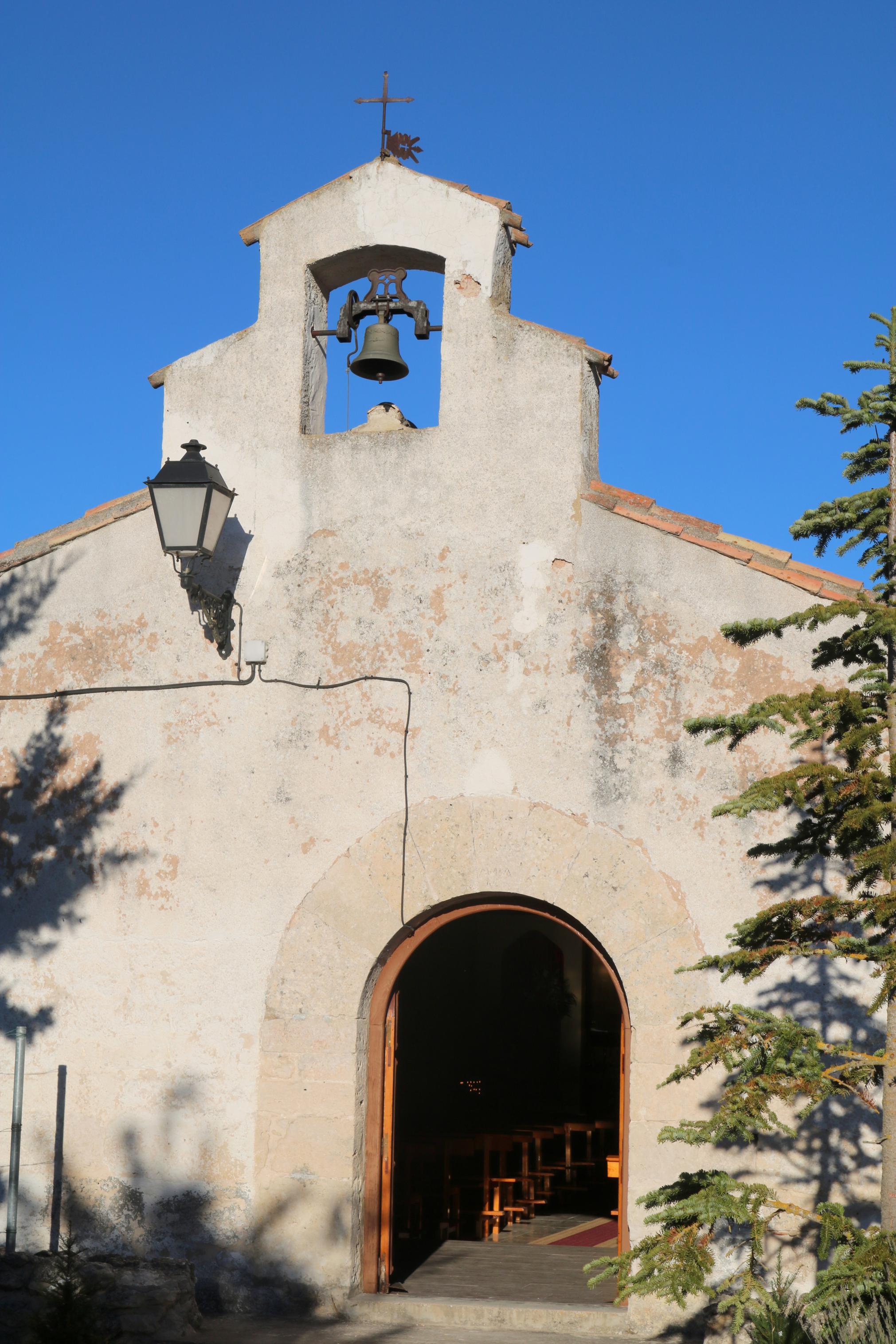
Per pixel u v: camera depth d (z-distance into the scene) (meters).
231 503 8.16
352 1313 7.37
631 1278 5.54
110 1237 7.77
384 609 8.02
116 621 8.51
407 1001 12.50
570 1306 7.27
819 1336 5.55
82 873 8.26
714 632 7.43
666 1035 7.10
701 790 7.30
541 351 8.04
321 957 7.75
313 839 7.89
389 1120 7.84
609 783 7.44
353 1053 7.63
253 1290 7.50
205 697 8.24
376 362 8.59
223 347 8.66
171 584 8.45
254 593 8.27
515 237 8.43
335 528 8.20
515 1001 14.98
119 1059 7.96
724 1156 6.92
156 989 7.98
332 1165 7.55
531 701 7.66
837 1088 5.54
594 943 7.58
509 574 7.83
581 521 7.78
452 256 8.27
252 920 7.90
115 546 8.62
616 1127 13.02
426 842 7.67
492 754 7.66
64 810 8.37
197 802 8.13
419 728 7.82
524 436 7.97
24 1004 8.20
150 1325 6.93
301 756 8.00
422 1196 10.09
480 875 7.55
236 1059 7.78
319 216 8.57
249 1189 7.62
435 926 7.96
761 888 7.12
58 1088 8.02
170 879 8.09
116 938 8.12
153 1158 7.80
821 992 6.93
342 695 7.99
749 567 7.43
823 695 5.71
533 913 7.90
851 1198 6.71
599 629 7.62
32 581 8.75
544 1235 10.07
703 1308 6.89
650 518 7.62
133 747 8.32
